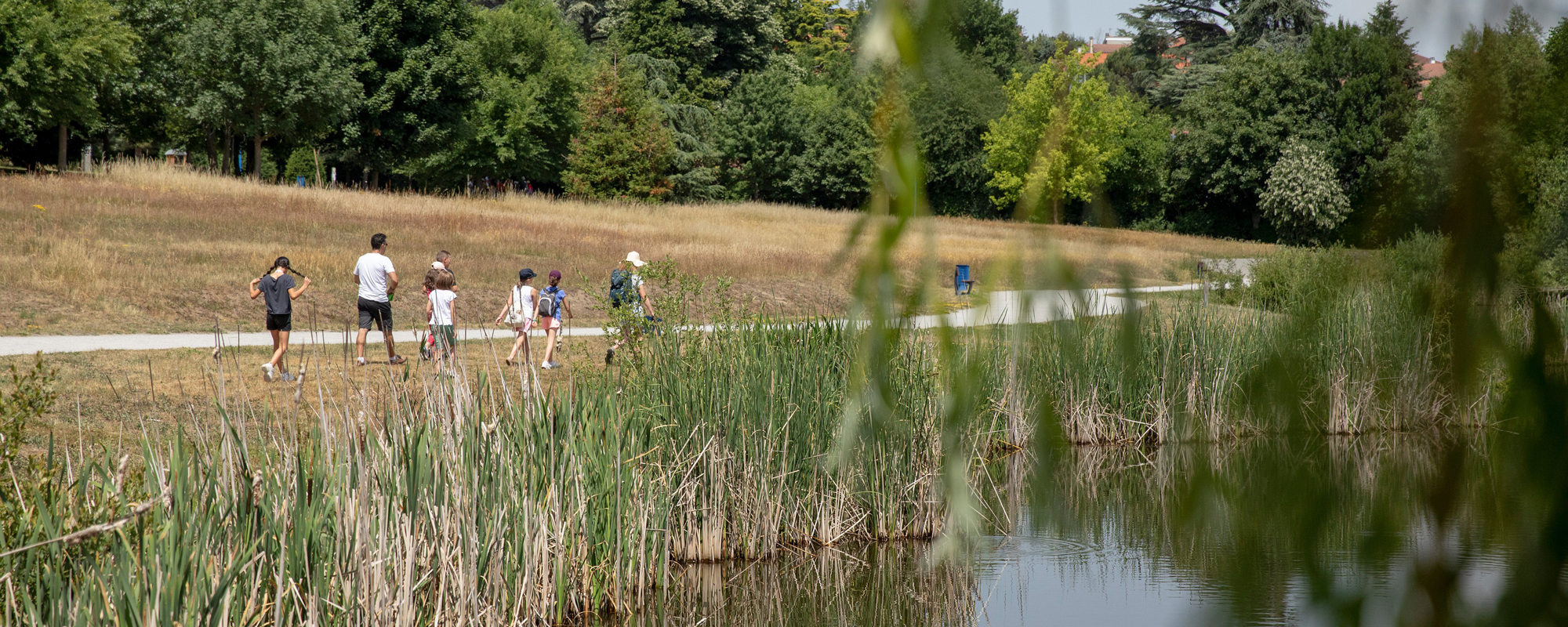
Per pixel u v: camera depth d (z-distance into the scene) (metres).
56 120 48.69
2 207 29.77
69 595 5.09
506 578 8.05
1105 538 10.84
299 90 54.72
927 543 10.98
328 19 56.38
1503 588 1.17
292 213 36.12
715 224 50.72
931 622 8.95
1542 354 1.20
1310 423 1.25
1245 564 1.19
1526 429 1.20
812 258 36.47
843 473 10.70
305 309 23.80
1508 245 1.24
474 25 69.25
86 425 11.65
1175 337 15.09
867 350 1.31
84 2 47.69
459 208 44.41
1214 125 69.75
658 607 9.39
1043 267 1.24
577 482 8.93
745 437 10.77
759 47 94.75
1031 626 8.46
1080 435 14.95
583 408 9.23
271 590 6.37
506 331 21.80
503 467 8.09
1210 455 1.26
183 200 35.78
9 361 15.57
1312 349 1.27
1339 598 1.15
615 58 70.38
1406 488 1.20
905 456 10.98
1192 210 76.38
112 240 27.78
